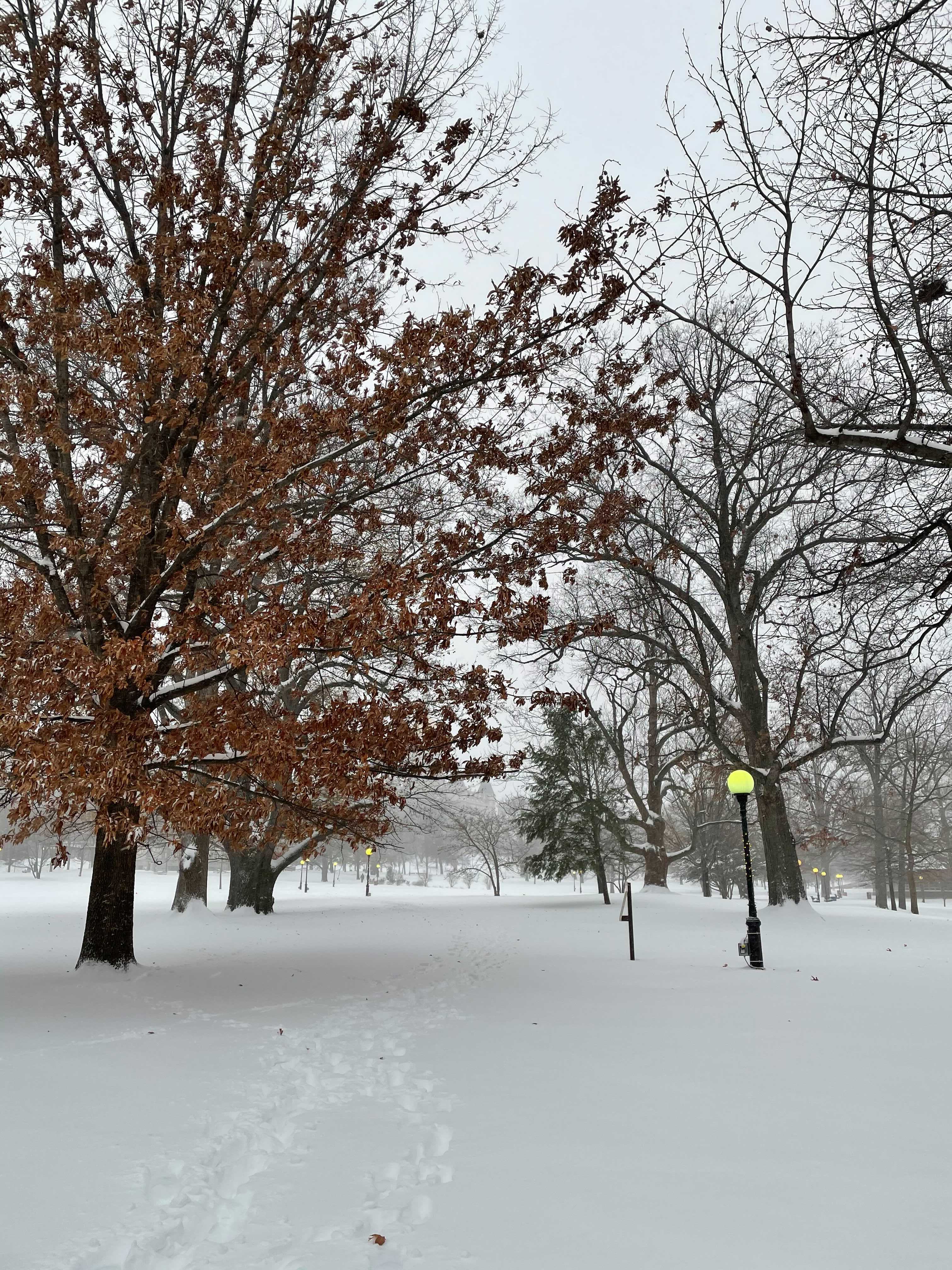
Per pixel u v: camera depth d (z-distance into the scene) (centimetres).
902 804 5050
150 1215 415
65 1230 397
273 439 1108
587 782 3447
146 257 1225
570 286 1021
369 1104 614
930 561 1188
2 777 962
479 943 1820
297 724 1036
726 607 2419
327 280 1207
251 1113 588
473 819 5659
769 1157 496
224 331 1205
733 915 2594
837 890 7838
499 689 1202
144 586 1229
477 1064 730
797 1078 677
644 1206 424
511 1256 368
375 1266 359
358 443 1112
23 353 1149
